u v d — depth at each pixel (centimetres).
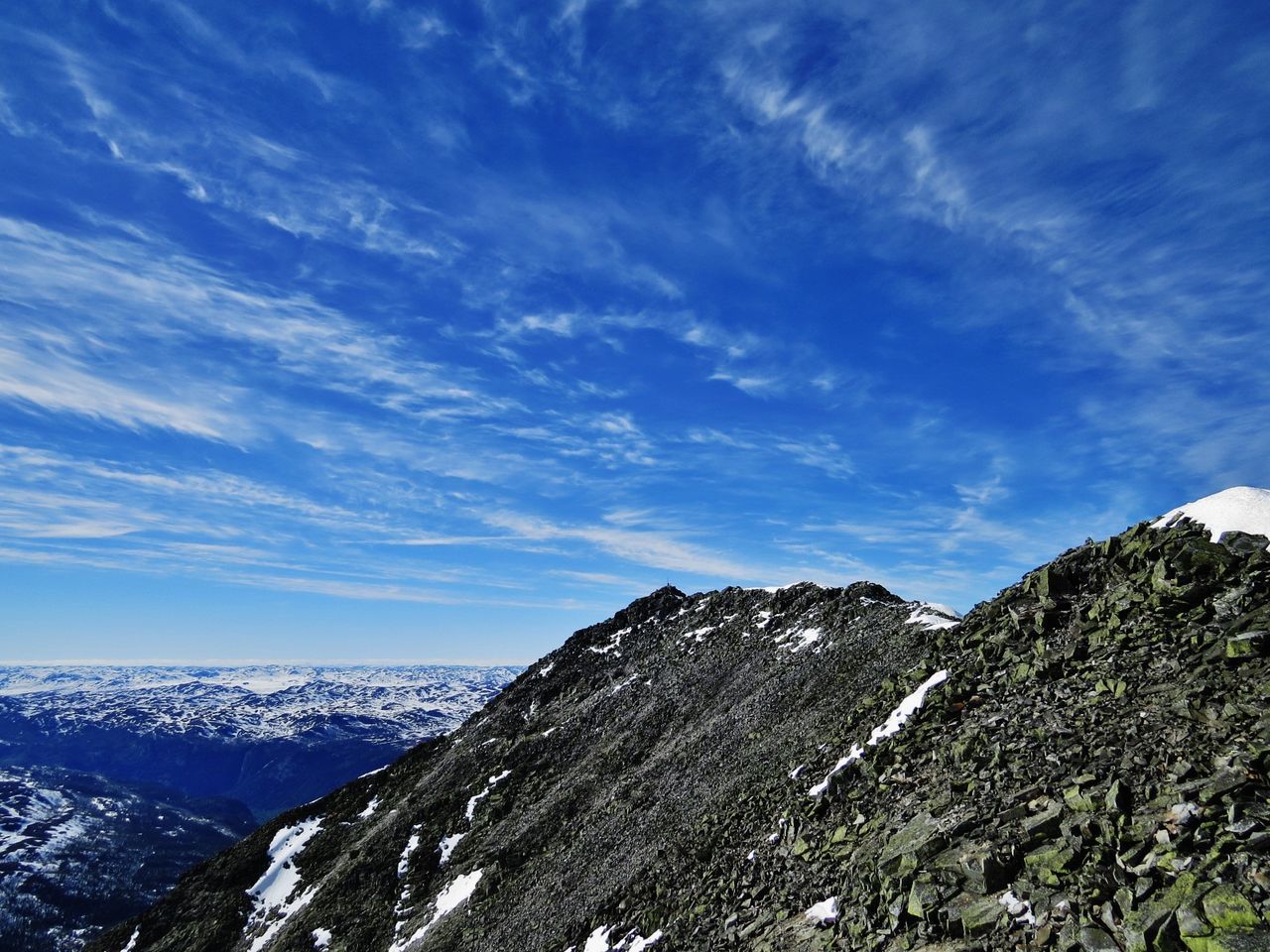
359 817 9019
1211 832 1222
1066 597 2527
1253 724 1439
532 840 5900
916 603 5806
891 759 2362
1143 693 1784
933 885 1528
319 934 6325
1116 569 2414
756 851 2588
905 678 3019
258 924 7294
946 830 1683
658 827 4172
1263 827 1169
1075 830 1427
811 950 1677
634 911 2989
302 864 8288
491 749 8750
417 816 7794
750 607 8712
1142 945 1102
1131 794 1434
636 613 11456
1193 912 1085
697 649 8344
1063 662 2172
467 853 6606
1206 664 1725
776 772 3428
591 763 6862
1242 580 1914
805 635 6638
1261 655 1648
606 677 9325
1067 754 1709
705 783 4397
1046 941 1227
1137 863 1266
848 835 2116
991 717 2153
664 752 5909
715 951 2038
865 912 1655
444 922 5375
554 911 4019
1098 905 1231
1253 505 2159
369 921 6228
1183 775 1396
